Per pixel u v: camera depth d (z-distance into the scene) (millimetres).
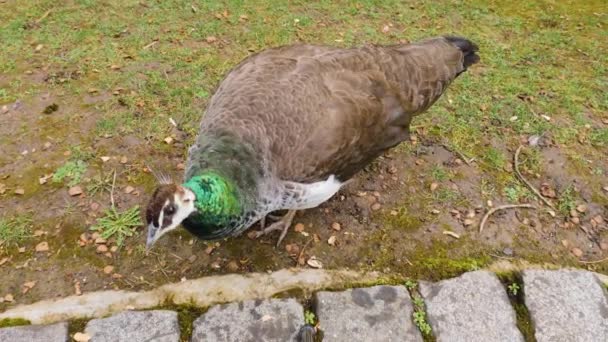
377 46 1327
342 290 1205
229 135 1104
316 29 1868
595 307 1200
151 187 1373
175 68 1681
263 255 1269
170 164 1428
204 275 1227
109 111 1535
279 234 1308
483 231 1326
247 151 1095
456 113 1592
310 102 1163
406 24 1922
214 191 1025
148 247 970
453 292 1209
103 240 1267
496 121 1579
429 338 1147
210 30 1829
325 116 1156
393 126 1251
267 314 1162
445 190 1401
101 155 1430
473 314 1179
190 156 1125
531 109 1615
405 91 1281
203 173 1047
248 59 1309
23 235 1270
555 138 1535
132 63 1688
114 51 1724
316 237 1306
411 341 1140
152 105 1563
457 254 1281
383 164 1453
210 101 1264
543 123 1571
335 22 1907
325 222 1333
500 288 1220
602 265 1287
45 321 1139
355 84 1220
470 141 1523
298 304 1182
